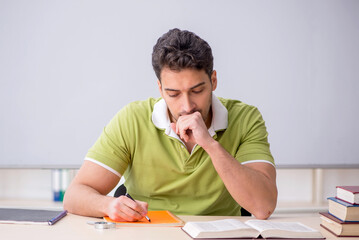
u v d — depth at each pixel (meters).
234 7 3.30
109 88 3.25
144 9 3.26
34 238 1.11
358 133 3.39
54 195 3.22
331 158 3.37
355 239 1.17
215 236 1.12
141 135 1.65
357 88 3.39
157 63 1.40
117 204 1.32
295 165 3.35
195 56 1.35
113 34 3.25
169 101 1.44
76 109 3.25
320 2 3.36
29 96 3.24
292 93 3.35
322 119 3.37
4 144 3.23
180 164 1.63
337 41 3.38
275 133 3.34
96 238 1.12
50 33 3.23
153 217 1.38
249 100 3.32
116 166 1.60
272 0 3.33
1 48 3.23
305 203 3.37
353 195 1.19
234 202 1.76
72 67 3.24
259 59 3.32
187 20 3.28
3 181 3.34
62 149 3.24
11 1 3.22
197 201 1.66
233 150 1.65
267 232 1.14
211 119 1.64
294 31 3.35
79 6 3.24
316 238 1.16
